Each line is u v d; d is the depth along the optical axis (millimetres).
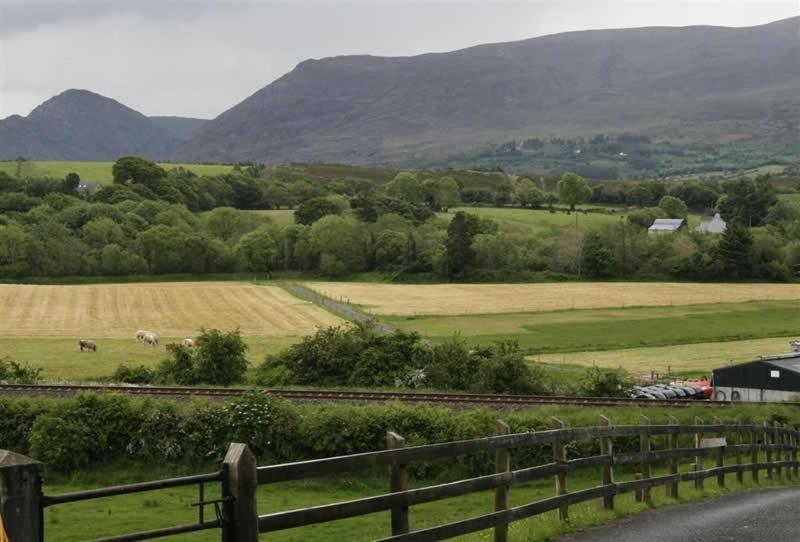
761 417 44906
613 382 59094
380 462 10930
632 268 159000
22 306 114500
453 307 117875
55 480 35469
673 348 89062
